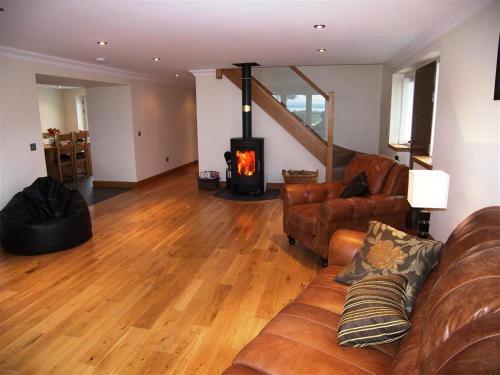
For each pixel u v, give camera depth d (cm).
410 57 479
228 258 371
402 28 360
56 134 764
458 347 87
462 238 164
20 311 274
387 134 653
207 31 362
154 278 327
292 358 148
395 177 347
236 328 250
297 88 637
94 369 211
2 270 346
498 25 250
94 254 384
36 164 482
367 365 145
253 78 650
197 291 302
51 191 426
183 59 538
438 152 369
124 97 699
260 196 631
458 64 319
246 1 271
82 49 448
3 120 433
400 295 172
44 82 608
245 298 290
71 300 289
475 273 109
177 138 911
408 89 613
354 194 362
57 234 387
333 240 253
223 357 221
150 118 776
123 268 349
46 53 471
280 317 182
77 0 264
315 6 287
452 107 333
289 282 317
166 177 841
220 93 682
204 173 702
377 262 204
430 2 276
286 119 647
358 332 155
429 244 194
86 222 423
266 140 681
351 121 743
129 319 262
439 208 262
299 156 678
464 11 294
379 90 725
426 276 188
